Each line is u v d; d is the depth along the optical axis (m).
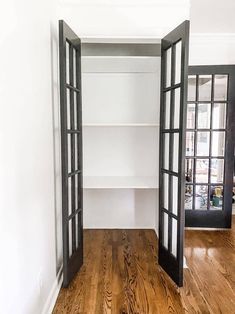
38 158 1.75
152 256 2.88
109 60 3.39
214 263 2.73
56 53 2.21
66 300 2.11
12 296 1.32
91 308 2.02
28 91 1.56
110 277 2.45
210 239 3.38
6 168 1.26
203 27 3.42
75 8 2.42
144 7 2.44
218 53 3.73
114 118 3.55
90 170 3.63
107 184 3.12
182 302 2.09
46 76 1.93
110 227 3.73
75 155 2.48
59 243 2.36
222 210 3.73
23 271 1.47
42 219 1.84
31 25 1.61
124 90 3.51
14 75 1.36
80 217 2.58
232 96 3.60
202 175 3.75
